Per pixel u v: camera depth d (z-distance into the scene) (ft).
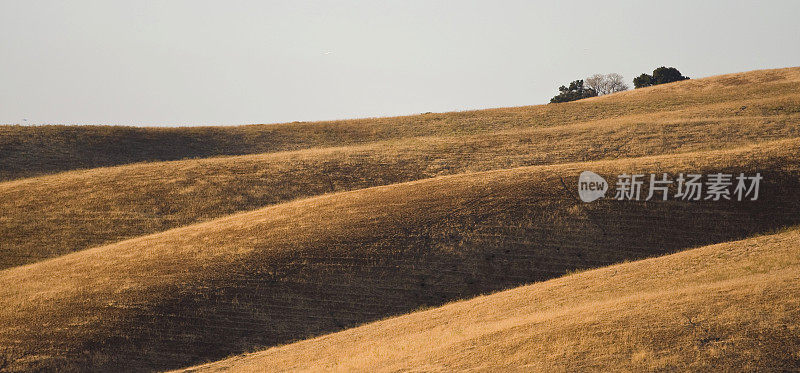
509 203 261.85
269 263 231.09
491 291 211.20
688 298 131.64
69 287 222.28
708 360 107.76
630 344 116.06
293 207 292.61
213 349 188.96
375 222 257.96
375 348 152.15
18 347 183.93
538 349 121.60
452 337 144.36
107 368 178.70
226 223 279.90
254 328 198.59
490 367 118.83
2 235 283.18
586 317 132.77
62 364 177.27
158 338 192.03
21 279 235.61
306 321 202.49
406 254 232.73
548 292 178.19
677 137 376.27
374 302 210.38
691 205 246.47
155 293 213.46
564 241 233.55
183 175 352.28
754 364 105.19
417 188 297.74
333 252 236.22
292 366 155.53
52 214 302.86
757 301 123.03
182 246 253.44
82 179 349.41
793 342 108.27
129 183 340.59
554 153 369.09
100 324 196.03
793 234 188.85
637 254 222.48
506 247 232.94
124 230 288.71
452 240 238.89
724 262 167.63
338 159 377.50
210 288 216.54
